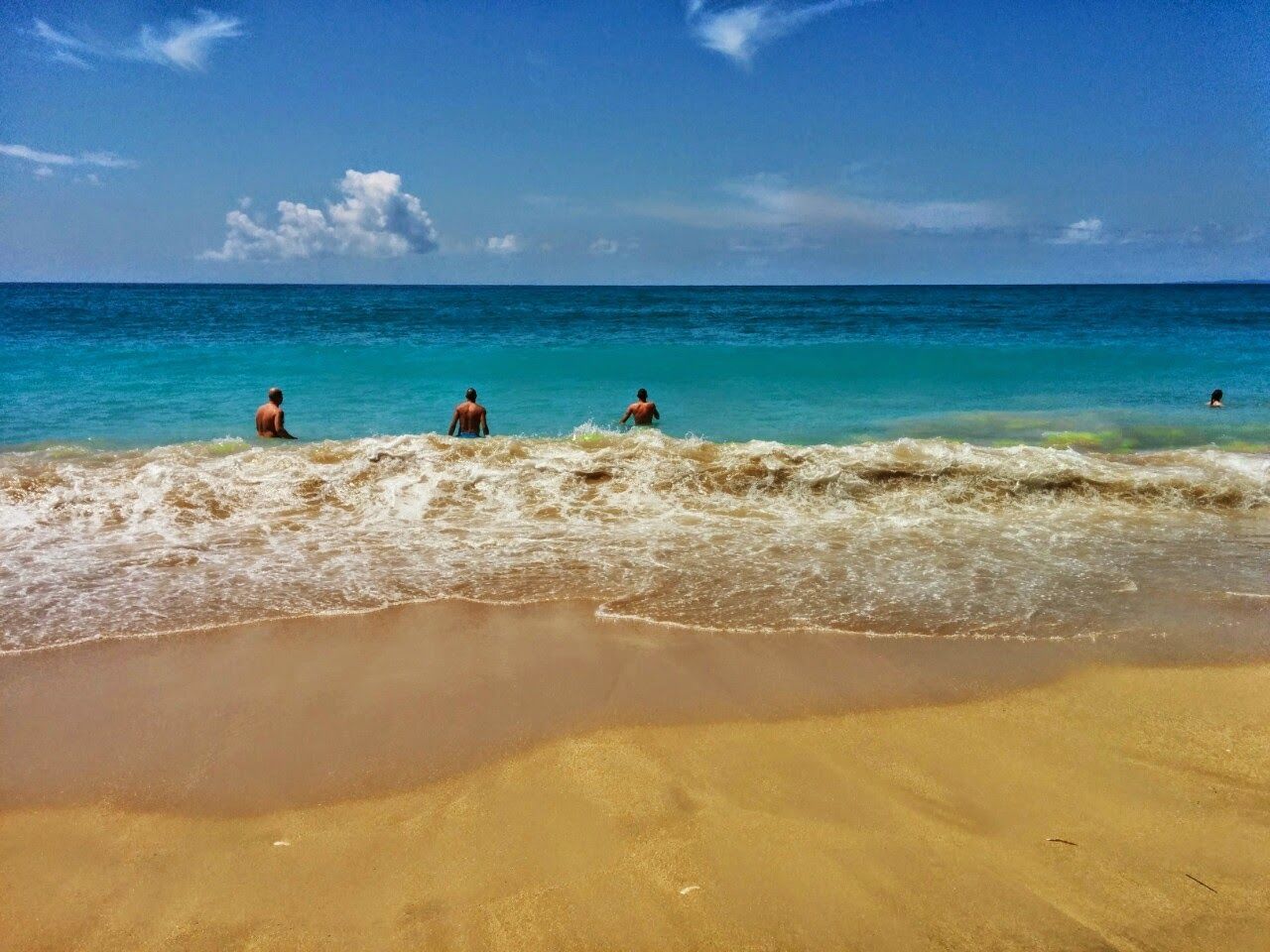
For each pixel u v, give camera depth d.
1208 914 2.74
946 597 5.53
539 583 5.69
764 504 7.58
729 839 3.13
